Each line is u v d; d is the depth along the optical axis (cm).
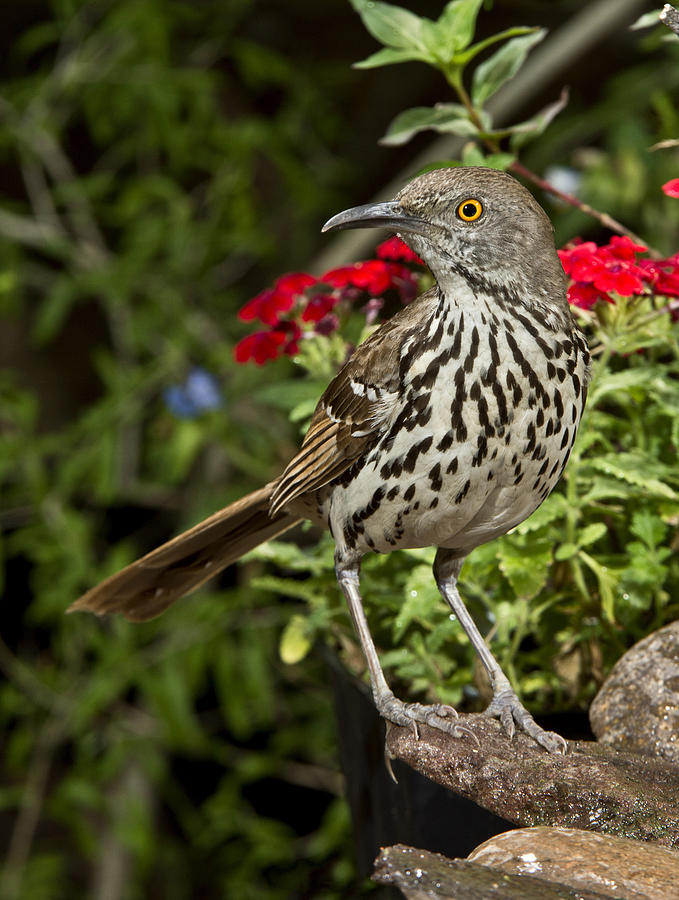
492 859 391
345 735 625
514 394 475
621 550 639
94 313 1439
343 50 1466
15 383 1388
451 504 494
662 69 1182
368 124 1475
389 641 666
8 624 1321
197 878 1274
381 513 511
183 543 590
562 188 1090
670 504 593
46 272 1291
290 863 1066
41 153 1177
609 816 441
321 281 632
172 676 1046
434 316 491
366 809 595
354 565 537
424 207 483
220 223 1209
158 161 1320
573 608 621
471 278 479
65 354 1423
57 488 1077
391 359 499
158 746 1204
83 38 1229
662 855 395
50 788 1298
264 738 1309
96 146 1423
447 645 643
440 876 363
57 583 1088
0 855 1279
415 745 475
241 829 1116
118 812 1159
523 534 588
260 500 581
